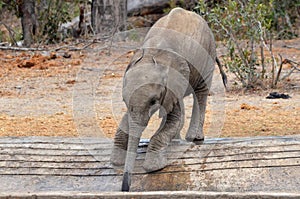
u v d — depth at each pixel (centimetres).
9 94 1845
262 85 1878
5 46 2633
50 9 2900
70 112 1598
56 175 1055
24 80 2064
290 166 1037
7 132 1355
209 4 2484
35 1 2862
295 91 1839
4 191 1006
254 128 1370
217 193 915
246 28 2041
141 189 989
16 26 3406
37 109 1638
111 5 2619
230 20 1888
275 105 1639
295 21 3103
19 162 1087
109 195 916
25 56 2489
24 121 1480
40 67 2264
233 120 1454
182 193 916
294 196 909
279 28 2981
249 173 1024
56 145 1127
